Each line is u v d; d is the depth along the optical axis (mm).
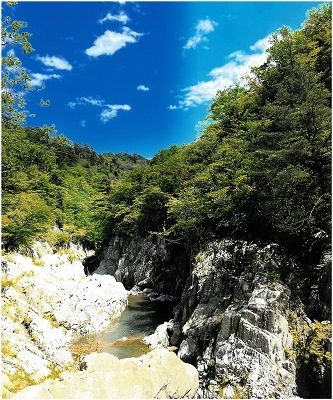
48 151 30031
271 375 16406
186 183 38438
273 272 20047
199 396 17891
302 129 19594
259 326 17828
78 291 29562
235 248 23938
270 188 22922
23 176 43656
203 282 24219
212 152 36531
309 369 16984
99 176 96500
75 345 23781
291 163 20594
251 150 25000
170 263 42281
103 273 51594
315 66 27391
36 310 23734
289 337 17922
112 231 55688
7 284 23609
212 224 30469
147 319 31234
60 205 63781
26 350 18047
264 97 31578
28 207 38844
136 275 45219
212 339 19891
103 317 29719
